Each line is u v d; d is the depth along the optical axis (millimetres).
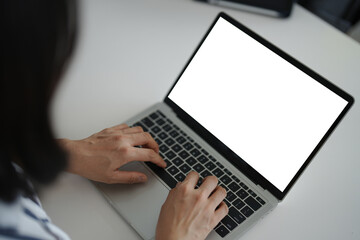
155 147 706
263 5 1023
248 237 613
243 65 725
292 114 663
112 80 858
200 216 580
